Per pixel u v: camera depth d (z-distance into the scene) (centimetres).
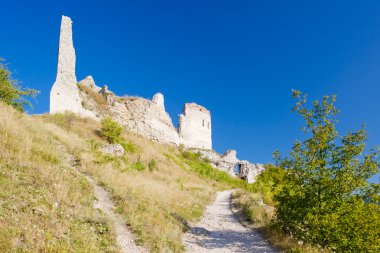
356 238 1039
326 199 1136
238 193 2791
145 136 5012
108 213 1099
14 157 1195
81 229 877
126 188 1467
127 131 4272
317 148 1181
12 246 672
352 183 1094
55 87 3878
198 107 6825
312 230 1131
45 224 816
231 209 2175
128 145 3362
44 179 1098
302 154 1216
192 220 1578
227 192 3475
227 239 1330
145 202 1384
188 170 4097
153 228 1102
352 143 1148
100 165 1688
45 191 1002
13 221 764
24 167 1141
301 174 1209
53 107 3791
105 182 1448
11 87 2469
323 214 1127
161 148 4525
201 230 1433
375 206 1070
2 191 885
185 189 2648
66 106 3931
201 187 3203
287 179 1255
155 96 6125
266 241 1320
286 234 1312
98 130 3447
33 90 2614
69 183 1173
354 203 1077
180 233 1240
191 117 6569
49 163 1312
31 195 938
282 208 1277
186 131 6378
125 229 1039
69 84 4041
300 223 1253
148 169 2758
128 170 1978
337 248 1098
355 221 1057
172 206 1628
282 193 1272
